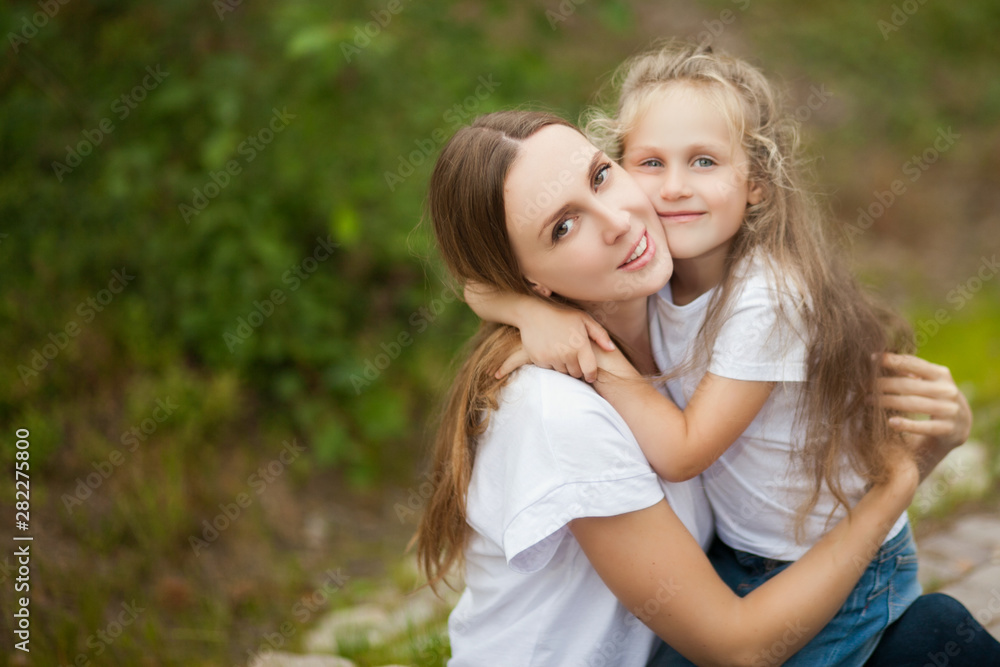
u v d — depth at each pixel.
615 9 3.64
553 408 1.30
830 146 5.63
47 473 2.84
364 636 2.25
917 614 1.44
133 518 2.71
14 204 3.35
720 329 1.39
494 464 1.39
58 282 3.28
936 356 3.87
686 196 1.43
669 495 1.40
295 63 3.45
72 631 2.24
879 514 1.39
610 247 1.32
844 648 1.43
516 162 1.32
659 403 1.36
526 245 1.34
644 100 1.51
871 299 1.72
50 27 3.30
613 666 1.42
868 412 1.46
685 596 1.29
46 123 3.47
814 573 1.33
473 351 1.56
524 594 1.41
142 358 3.18
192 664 2.26
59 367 3.06
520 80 3.63
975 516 2.51
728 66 1.55
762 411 1.43
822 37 6.32
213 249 3.35
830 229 1.73
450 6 3.78
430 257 3.29
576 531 1.31
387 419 3.42
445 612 2.43
